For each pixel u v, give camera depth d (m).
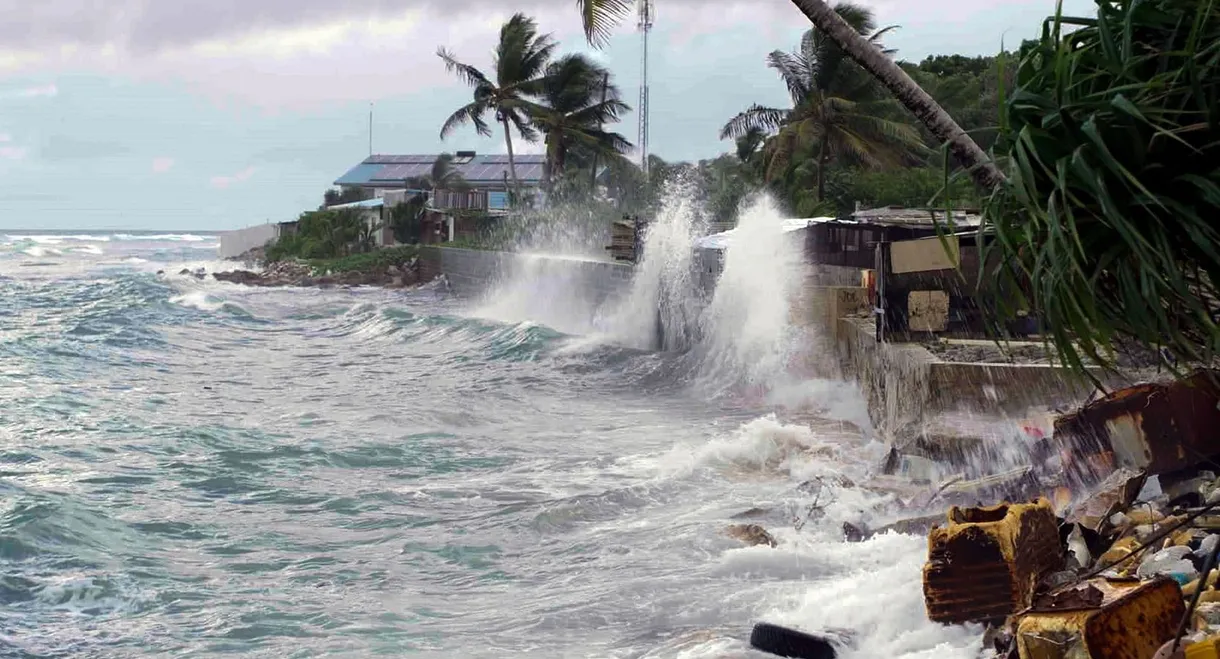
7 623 9.92
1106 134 3.82
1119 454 8.39
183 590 10.83
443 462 17.05
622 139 70.50
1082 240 3.94
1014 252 4.16
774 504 12.78
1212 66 3.76
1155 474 8.13
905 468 13.31
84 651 9.27
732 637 8.43
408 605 10.28
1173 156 3.80
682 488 14.23
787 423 19.14
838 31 5.63
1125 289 3.88
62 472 16.36
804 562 10.29
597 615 9.54
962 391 14.16
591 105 71.56
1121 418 8.34
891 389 16.70
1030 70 4.24
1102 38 3.93
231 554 12.20
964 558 6.93
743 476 14.88
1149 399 8.23
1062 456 8.77
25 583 10.98
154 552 12.27
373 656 8.91
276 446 18.30
